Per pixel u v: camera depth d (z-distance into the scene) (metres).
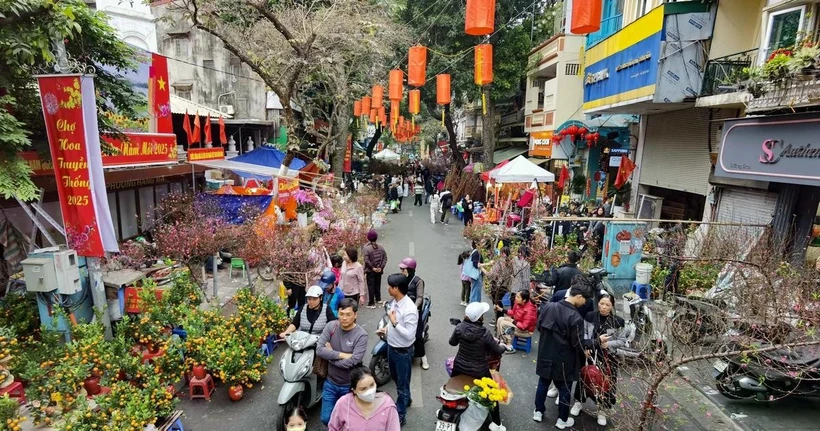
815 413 5.52
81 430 4.23
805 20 7.42
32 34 5.80
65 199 6.34
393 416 3.58
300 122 21.88
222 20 13.06
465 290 9.31
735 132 8.08
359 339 4.64
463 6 19.80
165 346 5.86
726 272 7.53
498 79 21.23
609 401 4.82
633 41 10.64
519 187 17.67
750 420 5.36
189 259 8.19
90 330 5.63
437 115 29.95
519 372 6.66
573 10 4.61
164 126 11.74
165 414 4.79
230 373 5.64
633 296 7.64
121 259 8.34
